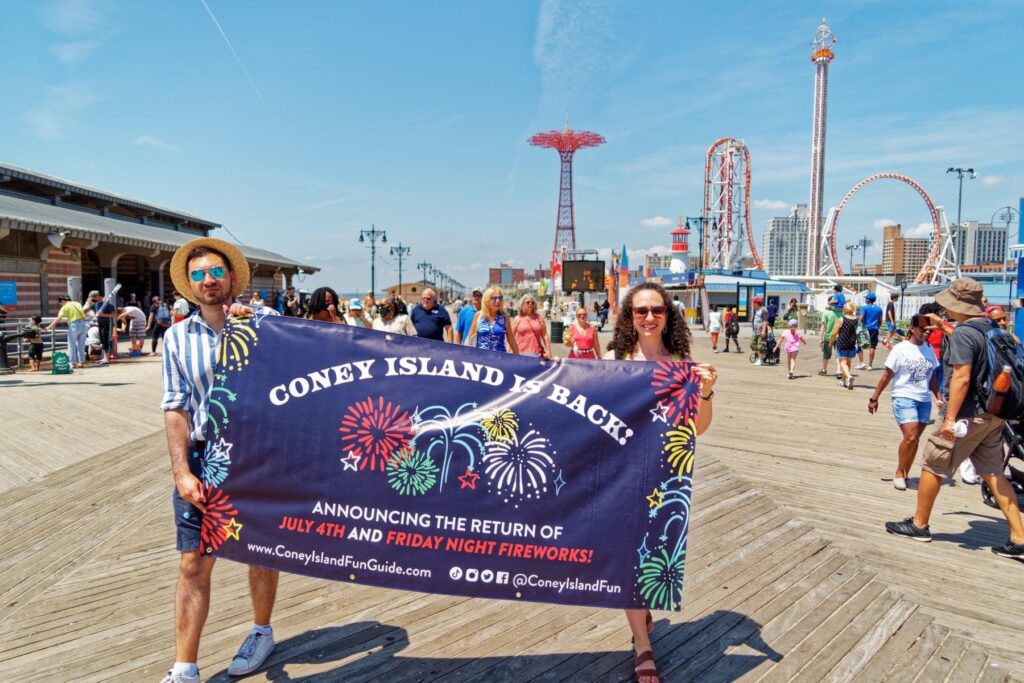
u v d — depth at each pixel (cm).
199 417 258
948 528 467
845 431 816
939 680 275
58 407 943
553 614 335
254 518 254
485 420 259
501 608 341
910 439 550
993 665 287
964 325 402
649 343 298
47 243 2047
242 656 277
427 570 258
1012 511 409
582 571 258
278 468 254
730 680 274
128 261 3088
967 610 340
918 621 327
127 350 1852
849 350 1206
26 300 1986
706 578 378
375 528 256
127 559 408
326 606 343
